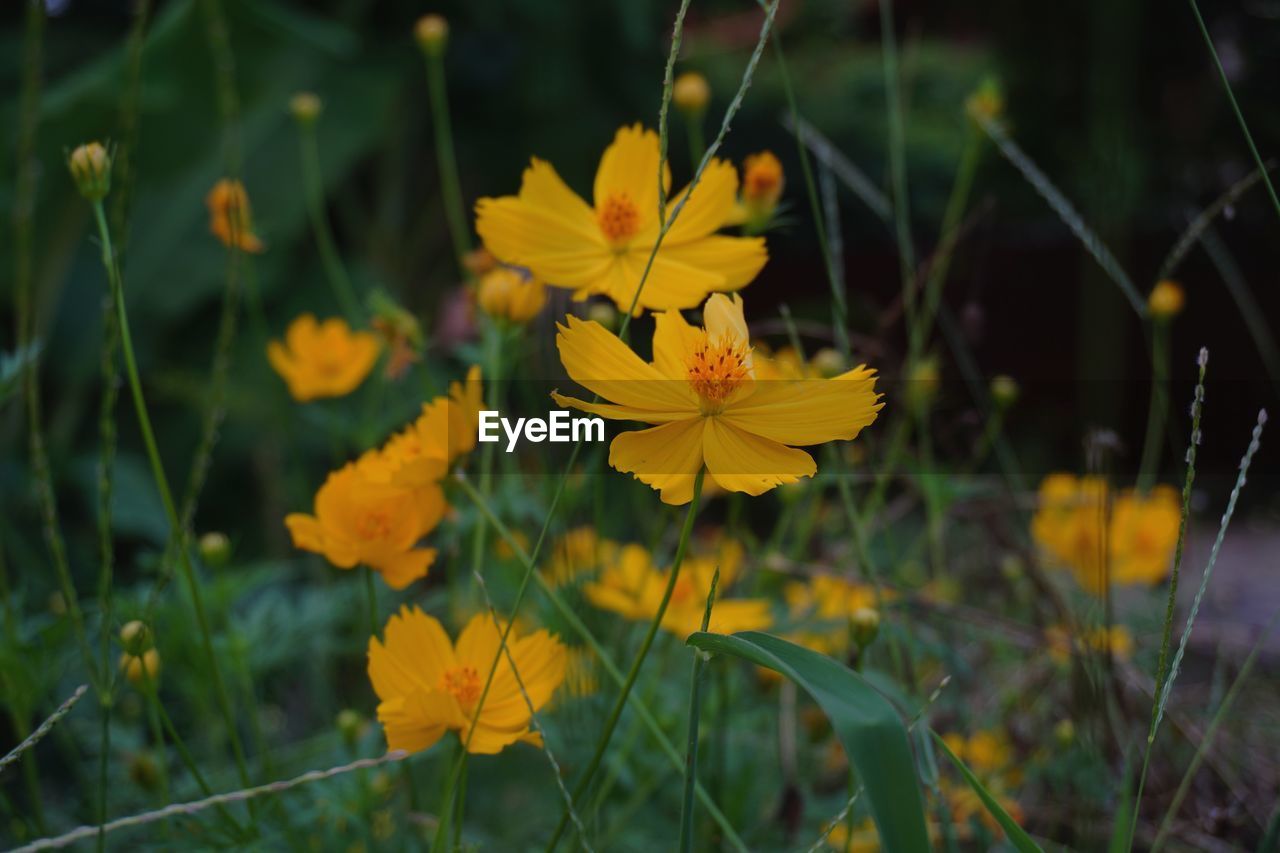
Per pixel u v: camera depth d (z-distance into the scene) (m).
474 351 0.56
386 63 1.78
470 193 1.95
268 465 1.34
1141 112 1.74
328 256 0.72
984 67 2.13
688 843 0.38
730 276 0.47
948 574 0.76
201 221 1.55
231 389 1.30
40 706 0.60
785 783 0.57
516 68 1.90
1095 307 1.50
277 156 1.61
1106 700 0.55
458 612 0.62
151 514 1.34
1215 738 0.63
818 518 0.70
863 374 0.40
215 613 0.59
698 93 0.59
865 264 2.04
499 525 0.46
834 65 2.65
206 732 0.67
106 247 0.46
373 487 0.45
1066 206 0.52
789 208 0.52
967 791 0.58
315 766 0.55
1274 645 0.81
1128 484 0.90
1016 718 0.65
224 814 0.49
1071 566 0.70
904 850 0.33
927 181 2.26
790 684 0.60
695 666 0.39
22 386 0.52
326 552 0.46
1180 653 0.40
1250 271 1.83
